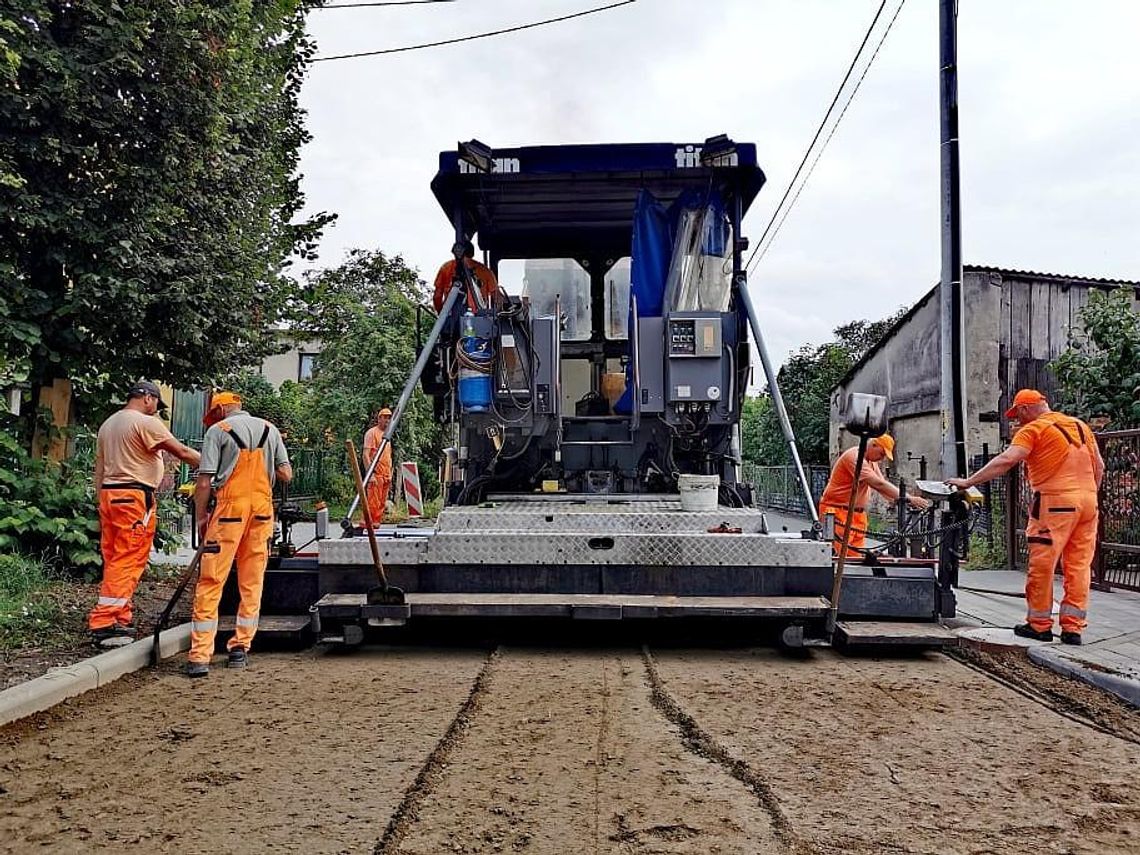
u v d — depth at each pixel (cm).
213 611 642
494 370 803
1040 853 352
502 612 656
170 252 1003
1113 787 423
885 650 707
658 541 691
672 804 395
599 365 955
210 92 962
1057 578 1180
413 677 622
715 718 520
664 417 803
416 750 465
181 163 963
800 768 441
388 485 1288
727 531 728
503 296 895
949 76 1133
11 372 998
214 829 369
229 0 993
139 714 534
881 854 349
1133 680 602
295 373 4150
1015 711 549
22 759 455
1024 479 1285
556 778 425
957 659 690
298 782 421
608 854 346
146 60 911
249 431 671
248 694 579
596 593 694
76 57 871
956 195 1126
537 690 582
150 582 992
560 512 732
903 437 2517
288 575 726
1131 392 1319
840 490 888
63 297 932
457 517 727
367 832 365
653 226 843
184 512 1193
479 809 389
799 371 3803
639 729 500
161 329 977
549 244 970
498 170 817
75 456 976
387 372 2453
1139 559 1040
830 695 577
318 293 1641
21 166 880
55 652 655
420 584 700
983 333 2116
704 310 815
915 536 800
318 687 596
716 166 804
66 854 348
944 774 438
